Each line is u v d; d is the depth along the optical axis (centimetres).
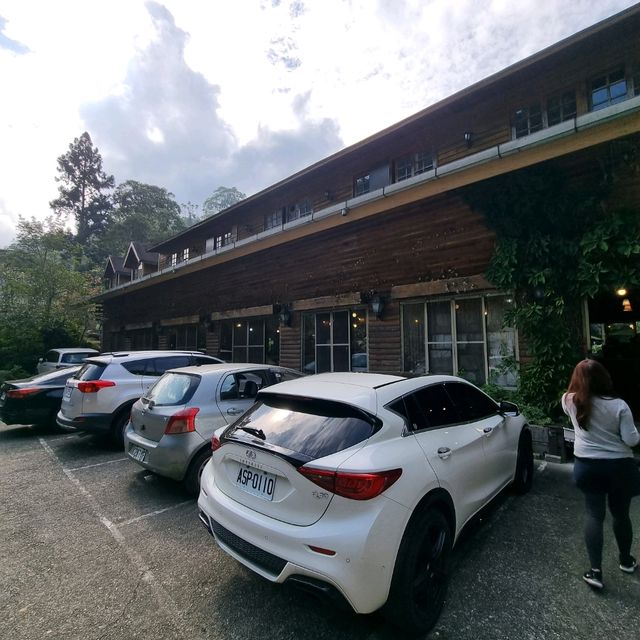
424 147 915
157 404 432
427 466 248
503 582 269
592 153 550
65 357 1262
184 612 245
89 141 6012
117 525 364
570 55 693
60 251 1998
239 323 1162
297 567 208
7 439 712
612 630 223
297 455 230
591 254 523
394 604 213
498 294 643
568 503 392
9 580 281
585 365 281
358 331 846
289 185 1244
